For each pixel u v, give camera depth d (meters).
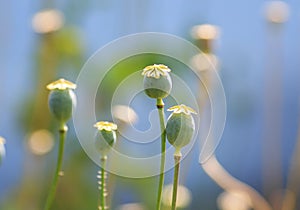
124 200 2.05
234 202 1.89
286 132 2.84
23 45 2.41
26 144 2.12
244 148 2.61
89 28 2.39
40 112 2.24
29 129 2.29
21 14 2.43
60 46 2.29
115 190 2.03
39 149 2.10
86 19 2.38
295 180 2.00
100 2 2.37
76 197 2.17
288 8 2.34
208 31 1.87
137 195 2.05
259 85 2.61
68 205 2.16
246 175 2.61
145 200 2.05
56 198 2.15
